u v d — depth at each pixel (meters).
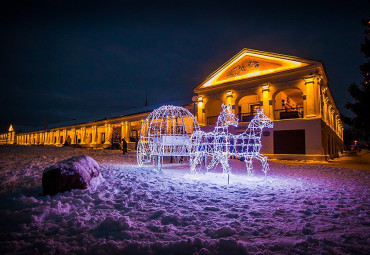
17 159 9.84
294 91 27.53
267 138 22.78
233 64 26.55
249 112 27.98
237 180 7.57
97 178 5.70
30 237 2.86
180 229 3.27
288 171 10.65
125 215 3.78
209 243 2.73
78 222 3.33
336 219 3.76
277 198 5.13
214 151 8.55
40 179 5.91
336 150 36.03
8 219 3.31
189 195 5.25
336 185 6.96
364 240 2.91
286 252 2.60
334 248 2.68
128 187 5.54
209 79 28.30
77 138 50.03
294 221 3.65
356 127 23.64
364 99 21.03
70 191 4.80
